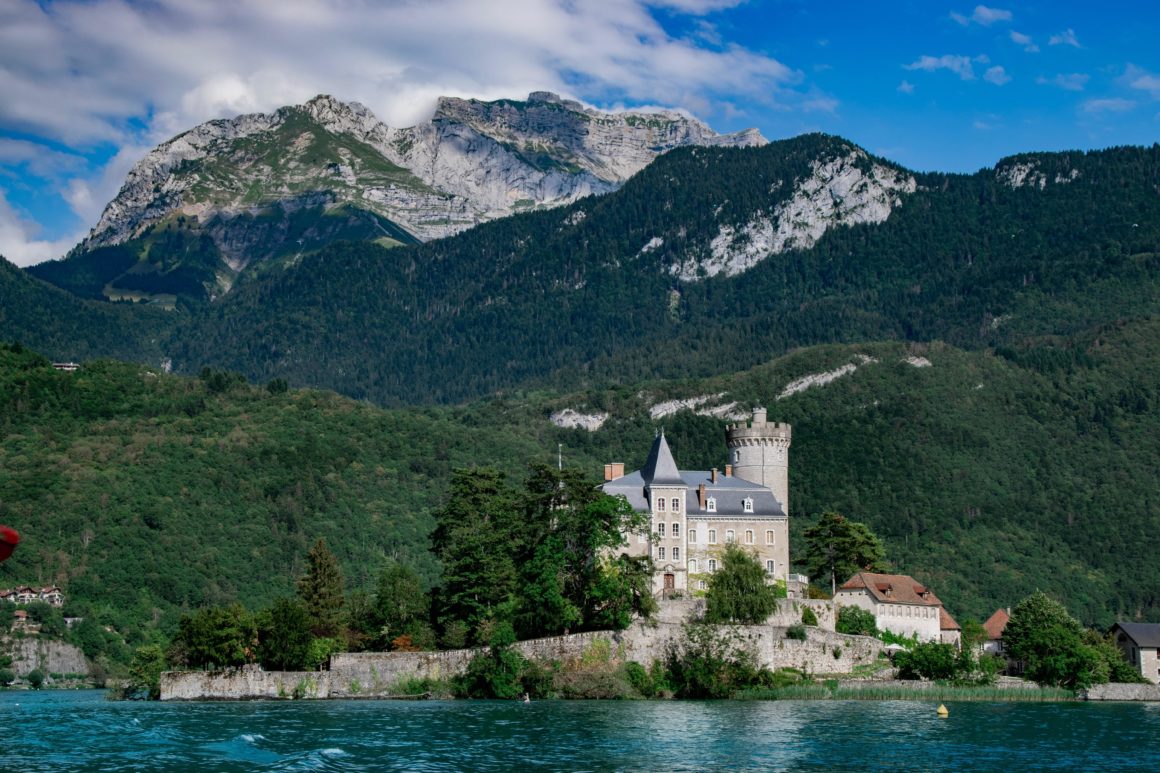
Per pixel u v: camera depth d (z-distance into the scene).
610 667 173.50
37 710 170.88
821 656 188.50
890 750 133.00
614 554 186.62
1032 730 149.50
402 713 154.88
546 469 187.62
